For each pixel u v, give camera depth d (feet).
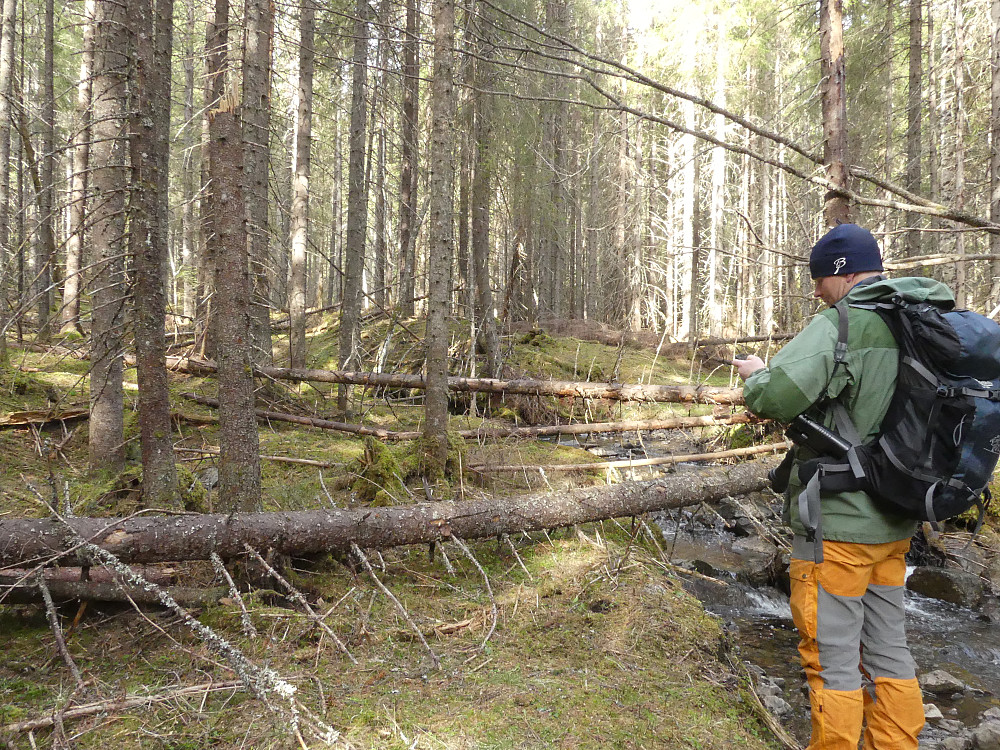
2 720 7.13
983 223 15.93
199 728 7.23
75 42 45.42
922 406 6.77
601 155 72.28
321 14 32.96
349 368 27.89
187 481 14.61
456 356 35.91
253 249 22.04
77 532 9.18
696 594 15.48
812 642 7.43
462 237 35.70
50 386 21.94
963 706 11.45
